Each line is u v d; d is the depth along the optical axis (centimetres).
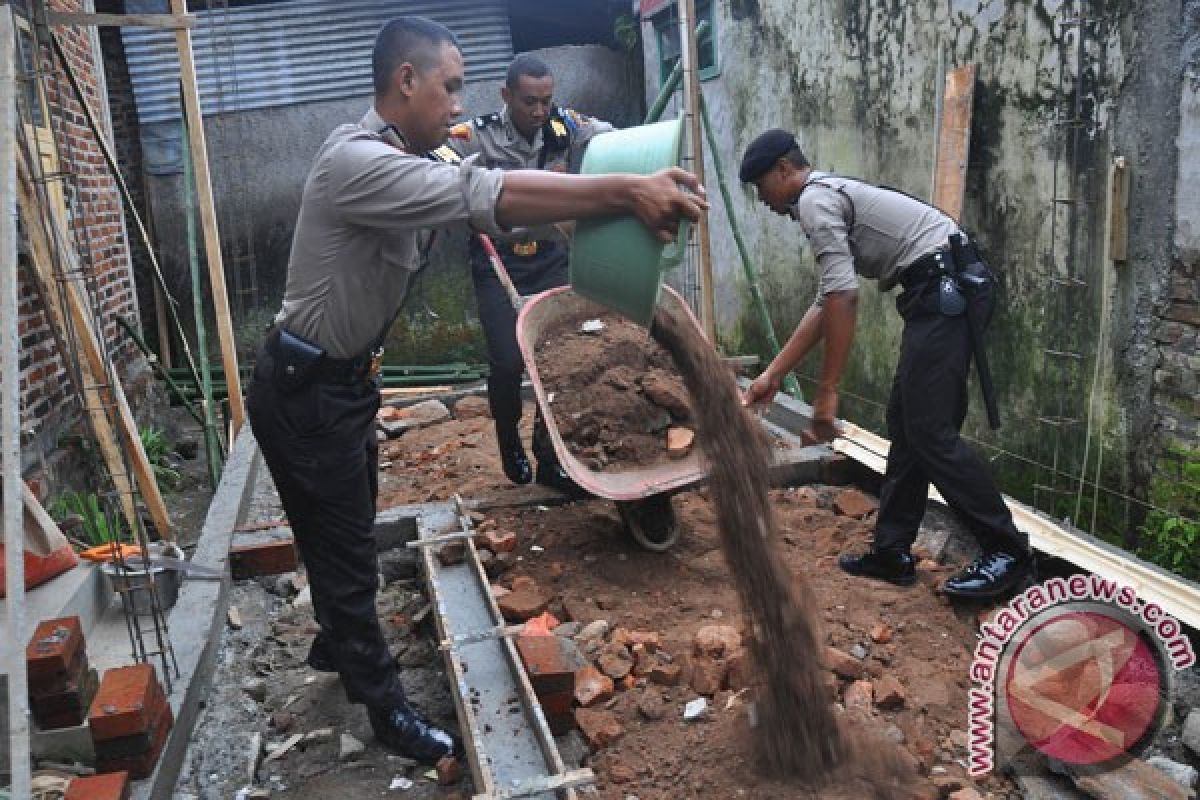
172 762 289
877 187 361
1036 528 398
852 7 629
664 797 262
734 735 277
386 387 910
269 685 343
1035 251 480
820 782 259
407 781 289
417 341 1006
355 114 973
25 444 508
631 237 232
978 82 510
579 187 226
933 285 347
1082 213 444
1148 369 416
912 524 372
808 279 743
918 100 570
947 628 343
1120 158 416
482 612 345
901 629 340
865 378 671
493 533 405
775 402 596
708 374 312
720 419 305
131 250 959
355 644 284
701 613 357
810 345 371
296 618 390
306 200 249
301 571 428
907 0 571
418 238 269
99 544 487
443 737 295
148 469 411
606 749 284
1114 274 429
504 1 976
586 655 328
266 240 977
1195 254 388
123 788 260
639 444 393
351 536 276
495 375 446
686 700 304
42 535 355
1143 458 422
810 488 484
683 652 322
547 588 377
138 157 962
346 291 252
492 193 228
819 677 274
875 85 613
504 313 445
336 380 262
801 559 399
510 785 244
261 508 505
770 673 271
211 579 395
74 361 312
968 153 512
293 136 970
